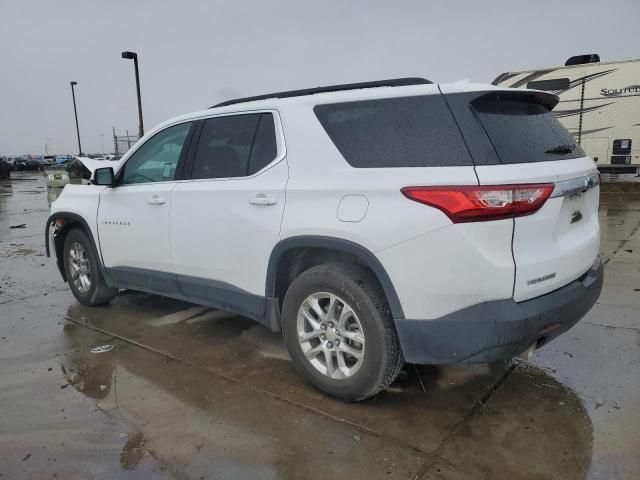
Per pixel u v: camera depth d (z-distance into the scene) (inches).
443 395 130.3
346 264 123.3
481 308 104.0
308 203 124.2
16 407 128.7
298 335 131.0
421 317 109.6
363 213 114.2
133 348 164.9
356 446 109.4
